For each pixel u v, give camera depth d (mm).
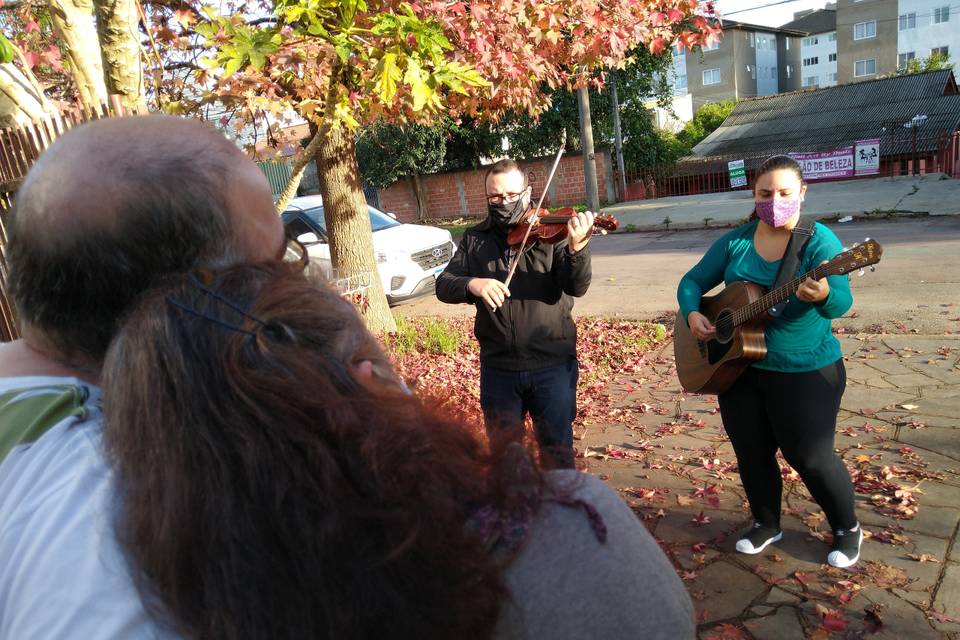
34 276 803
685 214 17344
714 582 2930
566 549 700
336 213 7234
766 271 2746
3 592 670
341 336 760
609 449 4422
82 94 3115
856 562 2939
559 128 20797
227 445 638
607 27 5527
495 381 3145
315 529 614
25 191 801
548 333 3084
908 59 49469
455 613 638
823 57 57656
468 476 713
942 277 8047
